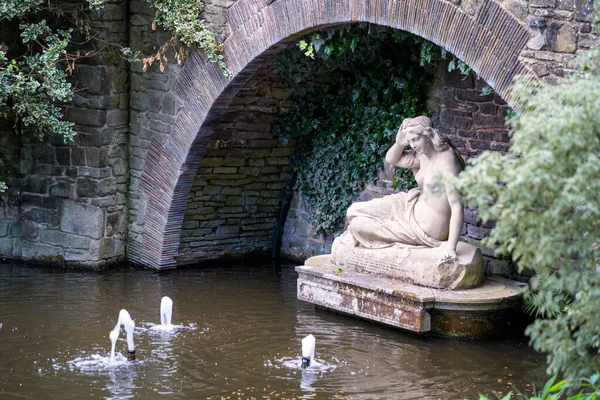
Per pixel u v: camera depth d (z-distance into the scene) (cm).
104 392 755
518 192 466
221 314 987
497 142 1009
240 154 1197
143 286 1099
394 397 754
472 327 908
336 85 1182
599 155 470
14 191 1216
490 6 787
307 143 1229
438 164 935
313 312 999
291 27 970
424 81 1077
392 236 963
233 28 1038
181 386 772
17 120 1148
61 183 1184
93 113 1155
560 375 802
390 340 905
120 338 897
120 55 1155
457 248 943
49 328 925
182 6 1062
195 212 1205
